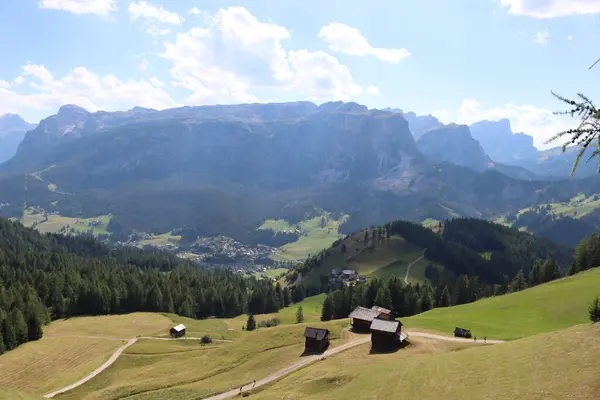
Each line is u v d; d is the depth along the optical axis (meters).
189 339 136.88
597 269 130.62
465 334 82.50
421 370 53.19
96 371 103.81
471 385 43.53
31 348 121.94
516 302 112.69
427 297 157.00
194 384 81.62
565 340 46.78
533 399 35.44
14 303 154.62
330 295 172.62
